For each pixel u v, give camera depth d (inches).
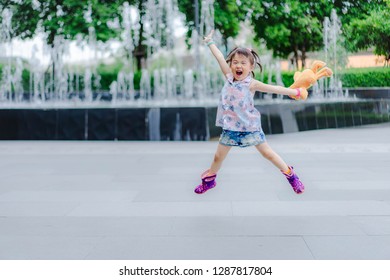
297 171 261.7
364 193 201.2
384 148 366.6
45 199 195.6
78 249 131.2
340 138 446.0
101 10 905.5
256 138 156.9
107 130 446.9
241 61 152.6
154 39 991.0
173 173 260.5
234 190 210.4
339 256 123.7
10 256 126.4
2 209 177.9
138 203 186.7
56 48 962.7
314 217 161.9
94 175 255.8
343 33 968.3
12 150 374.6
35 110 458.0
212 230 147.7
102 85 1047.0
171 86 979.3
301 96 153.2
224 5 948.0
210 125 433.1
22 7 960.3
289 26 985.5
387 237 138.7
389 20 925.2
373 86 945.5
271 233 143.7
